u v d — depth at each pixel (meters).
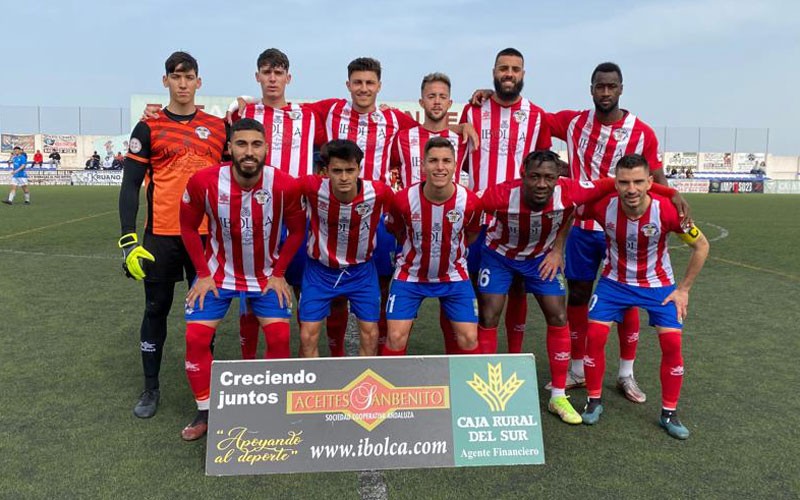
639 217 3.21
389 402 2.80
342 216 3.17
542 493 2.50
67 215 14.03
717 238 11.38
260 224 3.06
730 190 36.47
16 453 2.81
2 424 3.12
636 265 3.31
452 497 2.47
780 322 5.21
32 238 10.01
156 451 2.86
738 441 3.01
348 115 4.05
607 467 2.75
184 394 3.60
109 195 22.02
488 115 4.06
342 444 2.74
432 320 5.45
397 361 2.85
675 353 3.14
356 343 4.73
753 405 3.46
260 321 3.22
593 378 3.31
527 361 2.93
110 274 7.04
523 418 2.85
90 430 3.07
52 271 7.19
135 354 4.23
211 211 3.02
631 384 3.68
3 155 37.97
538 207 3.25
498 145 4.06
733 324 5.14
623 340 3.67
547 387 3.85
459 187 3.23
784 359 4.23
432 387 2.84
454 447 2.77
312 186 3.12
